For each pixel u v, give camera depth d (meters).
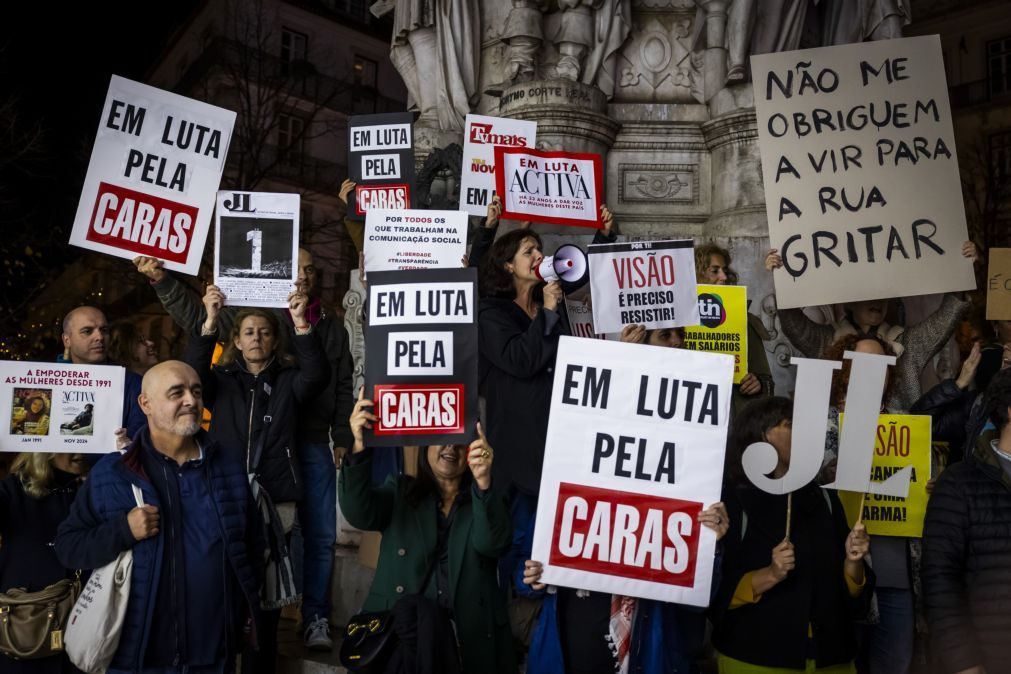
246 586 4.37
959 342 9.03
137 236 5.62
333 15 35.44
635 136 8.10
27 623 4.57
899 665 5.08
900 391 6.33
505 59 8.34
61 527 4.30
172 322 26.52
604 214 6.42
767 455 4.13
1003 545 4.00
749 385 5.88
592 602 4.33
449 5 8.54
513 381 5.31
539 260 5.61
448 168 7.94
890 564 5.08
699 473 4.25
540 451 5.17
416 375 4.50
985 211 21.81
